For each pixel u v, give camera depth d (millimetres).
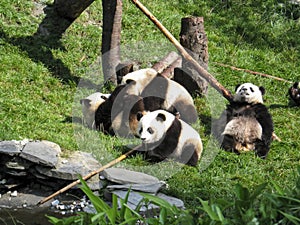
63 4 13109
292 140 10805
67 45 13094
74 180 8359
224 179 8906
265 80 13336
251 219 4789
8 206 8102
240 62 13977
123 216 5094
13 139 9188
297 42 15484
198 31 11898
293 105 12344
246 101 10352
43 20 13406
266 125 10141
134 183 8289
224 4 16562
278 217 5004
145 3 15461
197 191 8406
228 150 10047
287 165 9688
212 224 4762
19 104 10602
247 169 9367
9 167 8453
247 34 15430
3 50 12273
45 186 8516
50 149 8680
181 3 16125
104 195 8125
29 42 12805
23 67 11844
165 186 8391
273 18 16297
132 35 13883
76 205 8133
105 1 12047
